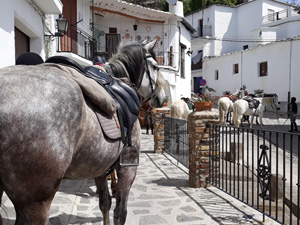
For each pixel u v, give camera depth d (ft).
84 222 12.67
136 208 14.58
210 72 107.14
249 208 14.69
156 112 31.32
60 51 31.81
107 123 7.36
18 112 5.18
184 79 72.33
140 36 62.54
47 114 5.46
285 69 79.92
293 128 55.47
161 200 15.79
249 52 91.04
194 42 111.55
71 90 6.10
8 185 5.32
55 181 5.66
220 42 111.14
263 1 102.58
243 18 109.81
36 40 25.26
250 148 33.60
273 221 12.99
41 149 5.33
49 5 23.66
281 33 96.17
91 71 8.44
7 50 17.94
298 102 76.33
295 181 22.33
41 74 5.94
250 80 90.94
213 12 109.81
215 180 17.92
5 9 17.63
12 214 12.34
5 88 5.31
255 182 20.75
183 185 18.88
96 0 51.06
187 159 22.74
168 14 59.82
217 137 18.28
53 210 13.60
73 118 5.96
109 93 8.21
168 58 63.57
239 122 50.85
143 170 23.45
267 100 68.69
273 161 28.37
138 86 11.75
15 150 5.13
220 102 58.85
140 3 70.13
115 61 11.00
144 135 47.52
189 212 14.03
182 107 44.34
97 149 6.98
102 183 10.29
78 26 43.65
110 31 60.80
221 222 12.79
